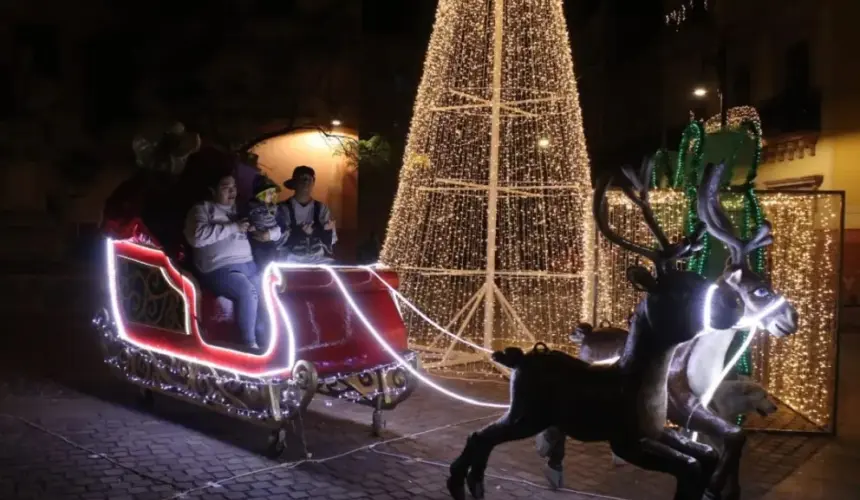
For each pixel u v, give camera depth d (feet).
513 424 14.48
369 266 22.08
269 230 20.67
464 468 14.93
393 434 21.22
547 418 14.28
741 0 58.13
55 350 32.50
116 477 17.10
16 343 34.06
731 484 15.43
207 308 20.11
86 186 58.49
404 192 31.99
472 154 32.60
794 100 50.08
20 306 46.73
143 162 22.93
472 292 35.70
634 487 17.40
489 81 31.24
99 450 19.01
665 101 70.23
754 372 24.18
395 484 17.16
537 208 35.81
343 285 20.12
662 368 13.71
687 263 22.06
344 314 19.79
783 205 23.26
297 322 18.47
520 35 30.42
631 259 26.58
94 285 54.75
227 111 57.31
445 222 34.01
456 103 31.73
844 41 47.03
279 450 18.63
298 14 58.80
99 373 27.96
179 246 21.02
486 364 31.09
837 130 47.32
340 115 60.49
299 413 18.03
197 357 20.10
